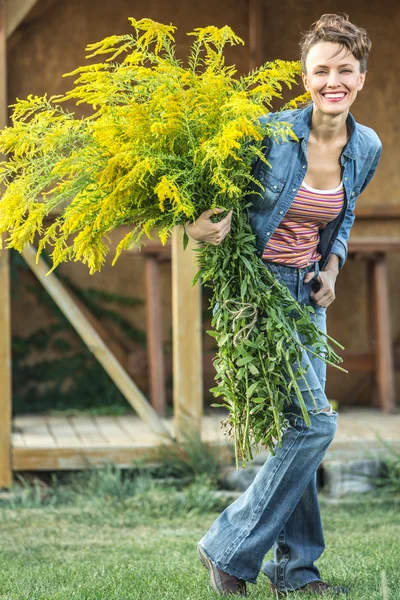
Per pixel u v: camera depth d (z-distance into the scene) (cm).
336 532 758
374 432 993
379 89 1239
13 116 468
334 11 1229
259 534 489
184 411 949
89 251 467
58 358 1291
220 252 483
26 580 566
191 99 444
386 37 1237
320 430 481
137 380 1289
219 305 490
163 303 1312
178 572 585
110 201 438
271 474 488
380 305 1198
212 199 468
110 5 1184
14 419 1191
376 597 492
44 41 1175
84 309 1290
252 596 494
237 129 429
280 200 480
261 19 1200
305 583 516
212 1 1208
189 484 922
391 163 1240
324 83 459
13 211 459
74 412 1241
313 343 491
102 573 591
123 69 454
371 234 1227
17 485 919
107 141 441
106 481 891
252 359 471
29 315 1285
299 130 476
